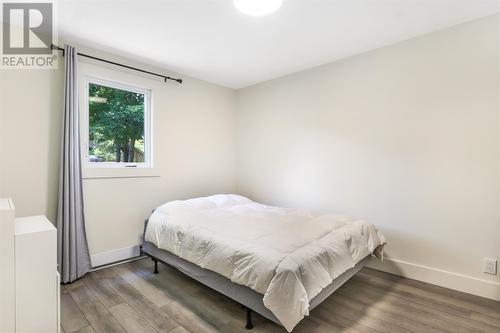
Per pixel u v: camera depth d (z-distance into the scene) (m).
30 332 1.48
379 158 2.71
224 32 2.39
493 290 2.11
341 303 2.07
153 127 3.19
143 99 3.22
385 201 2.68
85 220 2.63
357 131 2.87
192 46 2.68
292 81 3.47
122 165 3.01
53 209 2.43
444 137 2.33
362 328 1.76
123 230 2.91
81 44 2.61
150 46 2.68
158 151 3.23
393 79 2.62
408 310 1.97
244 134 4.09
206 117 3.79
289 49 2.75
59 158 2.42
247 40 2.55
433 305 2.04
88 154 2.72
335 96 3.05
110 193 2.81
